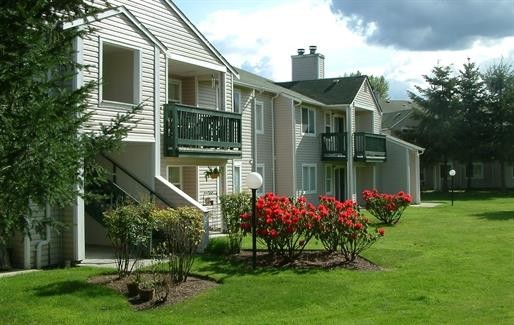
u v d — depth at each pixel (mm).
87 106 7422
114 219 10688
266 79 31531
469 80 47344
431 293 9906
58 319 8102
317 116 29891
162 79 15836
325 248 13961
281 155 26234
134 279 10133
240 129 18922
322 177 30125
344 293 9977
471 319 8125
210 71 18750
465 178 53594
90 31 8094
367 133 30719
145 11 15852
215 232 18172
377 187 34875
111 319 8227
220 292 9922
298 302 9391
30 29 6535
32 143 6273
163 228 10914
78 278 10414
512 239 17125
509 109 45688
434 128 47250
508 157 46594
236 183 22625
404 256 13852
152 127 15125
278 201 13219
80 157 7031
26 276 10578
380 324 7891
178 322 8227
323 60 36312
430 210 28891
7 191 6285
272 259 12867
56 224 7492
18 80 6363
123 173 15453
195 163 17453
